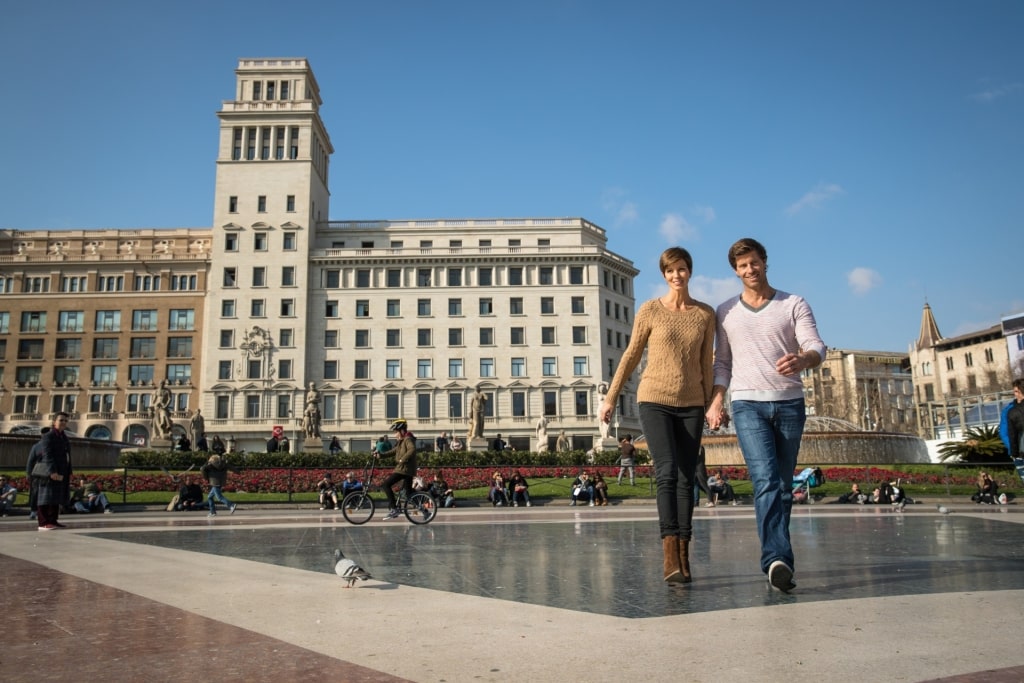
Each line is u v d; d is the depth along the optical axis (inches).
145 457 1306.6
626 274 3560.5
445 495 1016.9
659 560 289.7
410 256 3262.8
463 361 3218.5
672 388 234.8
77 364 3341.5
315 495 1108.5
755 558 295.4
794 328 229.1
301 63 3427.7
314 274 3267.7
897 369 5546.3
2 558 314.5
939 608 183.5
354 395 3169.3
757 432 223.5
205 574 260.4
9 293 3390.7
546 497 1131.3
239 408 3112.7
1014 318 3356.3
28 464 551.2
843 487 1184.8
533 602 199.0
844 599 196.5
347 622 175.8
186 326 3353.8
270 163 3316.9
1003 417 360.8
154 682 129.0
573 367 3228.3
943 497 1136.8
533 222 3545.8
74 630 169.6
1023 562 275.1
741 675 128.6
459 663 138.8
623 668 133.8
